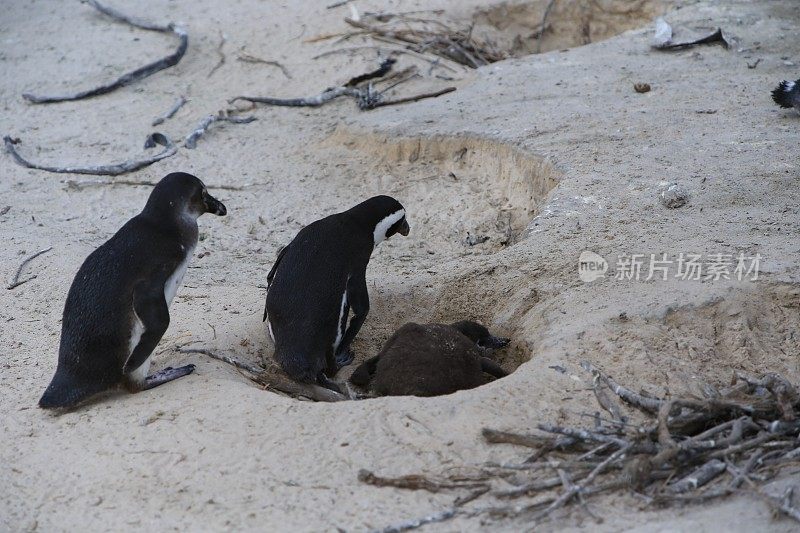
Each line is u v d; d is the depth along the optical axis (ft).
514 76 109.29
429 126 97.81
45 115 112.88
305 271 62.64
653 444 47.24
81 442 53.93
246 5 136.77
